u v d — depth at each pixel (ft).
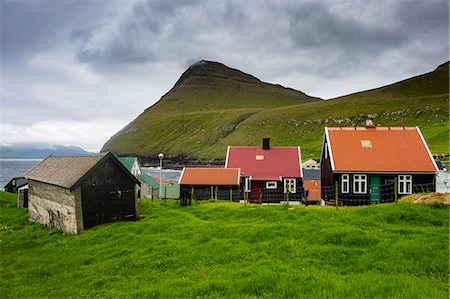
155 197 204.23
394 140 147.95
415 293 41.86
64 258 80.23
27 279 68.18
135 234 91.91
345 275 49.93
